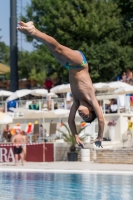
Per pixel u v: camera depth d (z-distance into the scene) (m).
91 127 61.94
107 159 56.47
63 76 85.06
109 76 82.38
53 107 70.06
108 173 45.28
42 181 39.75
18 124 65.94
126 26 88.62
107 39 82.62
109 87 68.44
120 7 89.69
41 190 34.41
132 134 62.94
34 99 80.00
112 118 65.50
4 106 79.56
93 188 35.00
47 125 71.62
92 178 41.34
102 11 83.06
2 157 58.69
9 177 43.00
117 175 43.62
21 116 74.12
